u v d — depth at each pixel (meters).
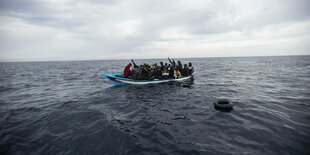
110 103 7.31
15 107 6.91
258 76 16.11
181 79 13.62
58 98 8.63
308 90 8.91
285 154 3.06
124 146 3.52
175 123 4.74
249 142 3.52
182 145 3.47
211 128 4.29
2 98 8.80
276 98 7.29
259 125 4.38
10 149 3.55
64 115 5.73
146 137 3.90
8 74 26.03
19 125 4.87
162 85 11.61
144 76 11.67
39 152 3.41
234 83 12.08
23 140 3.94
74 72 28.06
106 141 3.77
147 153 3.21
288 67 27.59
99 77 19.41
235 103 6.62
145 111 6.00
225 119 4.90
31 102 7.81
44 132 4.35
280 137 3.70
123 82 11.96
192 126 4.48
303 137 3.67
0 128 4.65
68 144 3.69
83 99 8.23
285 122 4.54
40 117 5.57
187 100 7.43
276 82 12.03
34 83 14.97
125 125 4.69
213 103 6.70
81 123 4.95
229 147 3.33
